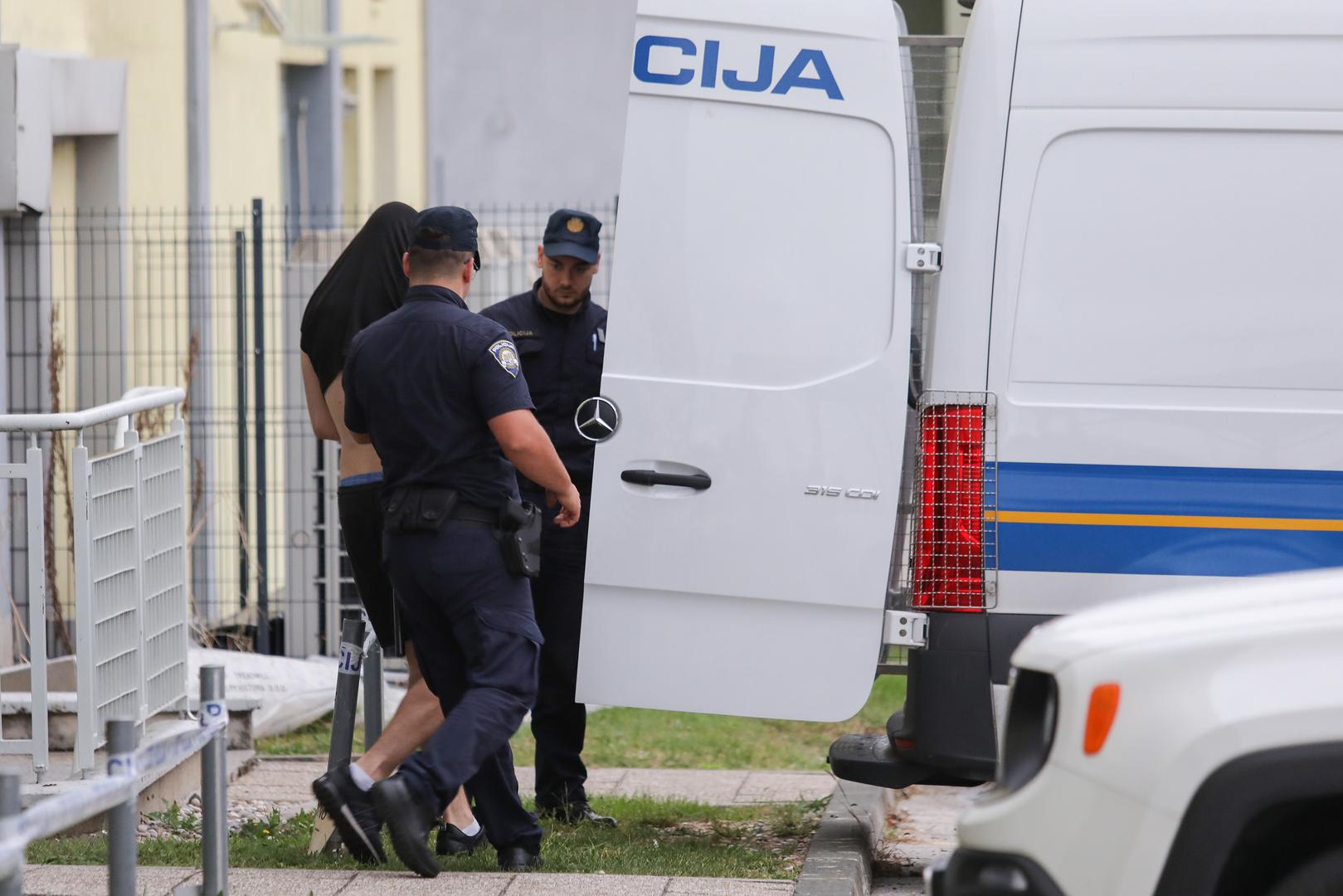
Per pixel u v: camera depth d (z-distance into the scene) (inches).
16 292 1433.3
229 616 1676.9
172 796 1049.5
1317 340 818.8
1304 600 524.4
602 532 861.8
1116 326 823.1
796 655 855.1
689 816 1052.5
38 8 1498.5
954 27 1083.3
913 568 840.3
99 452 1562.5
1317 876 509.0
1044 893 517.7
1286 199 821.2
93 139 1621.6
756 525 854.5
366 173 3206.2
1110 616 541.3
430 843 918.4
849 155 849.5
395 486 796.0
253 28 2192.4
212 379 1843.0
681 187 856.3
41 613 888.3
